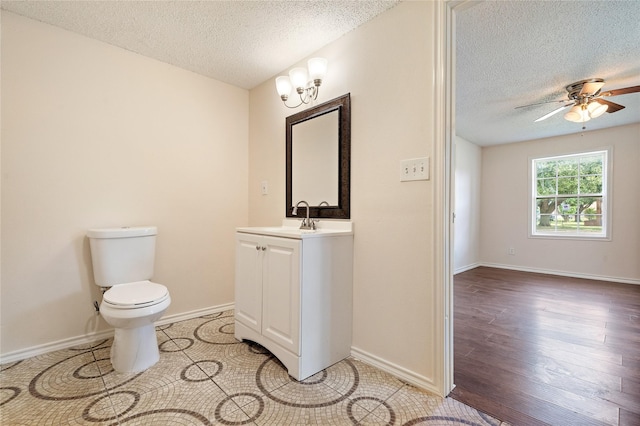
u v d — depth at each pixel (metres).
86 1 1.73
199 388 1.57
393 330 1.74
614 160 4.27
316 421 1.33
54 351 1.98
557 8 1.79
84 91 2.09
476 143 5.21
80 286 2.08
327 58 2.15
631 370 1.79
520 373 1.75
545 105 3.36
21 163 1.87
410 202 1.67
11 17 1.83
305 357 1.68
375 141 1.84
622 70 2.58
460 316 2.75
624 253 4.21
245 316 2.09
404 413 1.39
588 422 1.34
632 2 1.73
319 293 1.75
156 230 2.23
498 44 2.18
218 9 1.79
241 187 2.93
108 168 2.19
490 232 5.41
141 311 1.66
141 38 2.11
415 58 1.65
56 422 1.31
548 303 3.17
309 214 2.27
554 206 4.84
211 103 2.71
